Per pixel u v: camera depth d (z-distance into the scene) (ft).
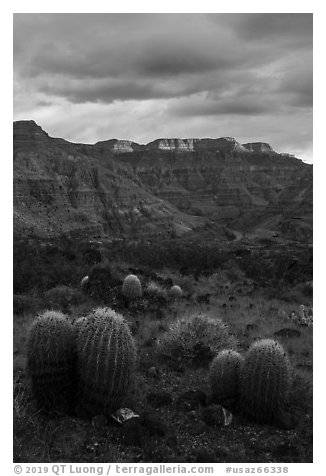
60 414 18.95
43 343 18.78
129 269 52.70
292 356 28.89
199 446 18.15
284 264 79.87
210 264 77.56
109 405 18.84
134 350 19.19
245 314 40.68
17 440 17.04
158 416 19.67
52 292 39.78
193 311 39.14
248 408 20.54
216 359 21.93
